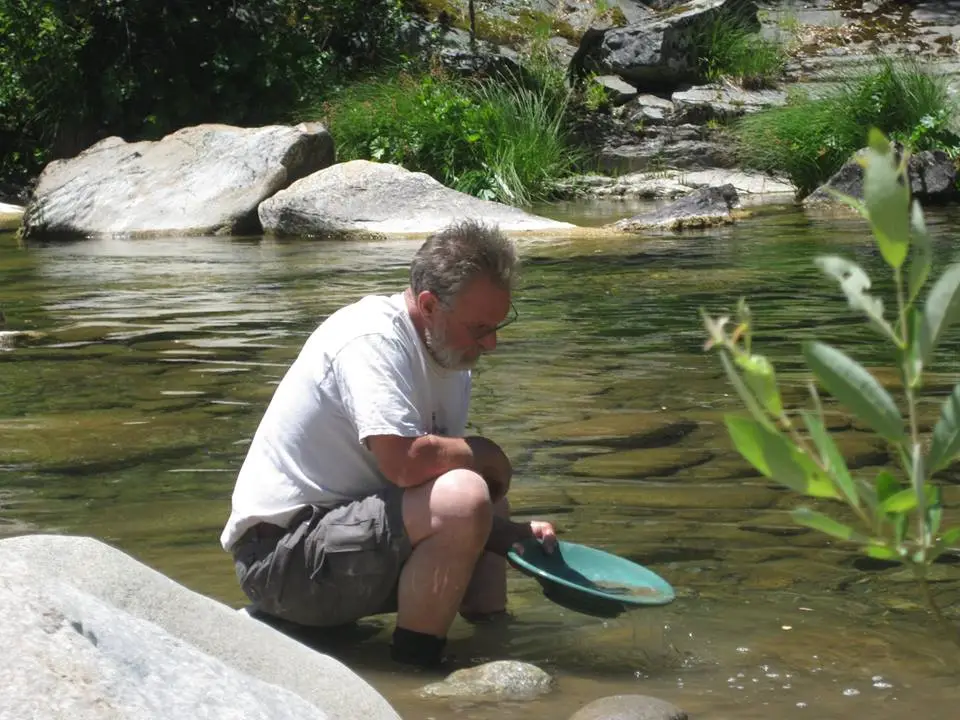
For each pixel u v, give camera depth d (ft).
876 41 76.64
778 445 3.18
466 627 11.43
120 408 19.20
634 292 30.66
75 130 65.26
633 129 67.10
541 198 59.36
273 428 11.48
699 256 37.65
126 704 6.65
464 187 57.31
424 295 10.97
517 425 18.01
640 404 19.12
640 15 79.10
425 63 68.49
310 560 11.00
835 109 60.23
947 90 62.80
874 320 3.31
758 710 9.39
